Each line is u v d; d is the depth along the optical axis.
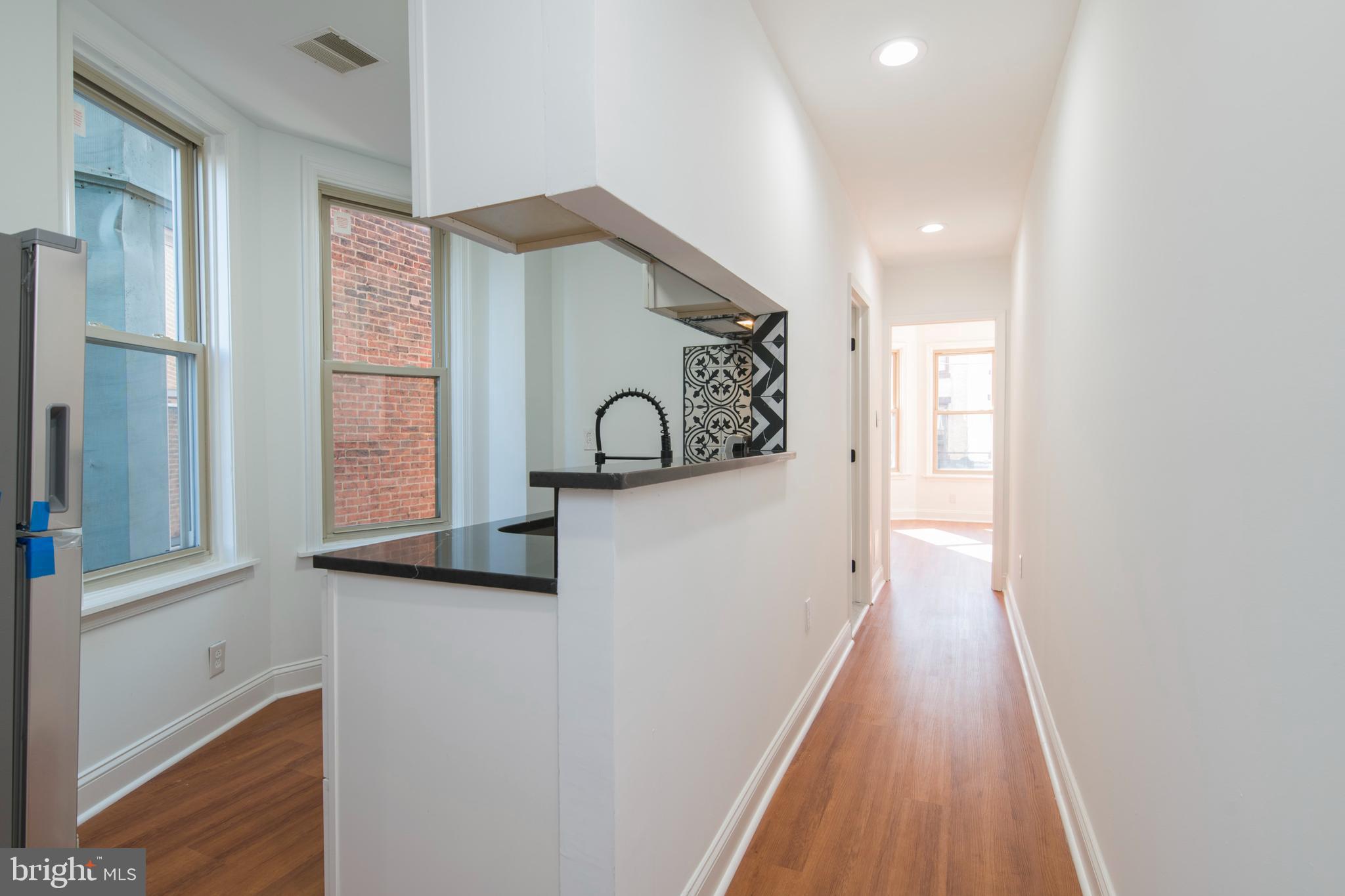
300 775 2.35
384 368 3.41
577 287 4.16
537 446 3.93
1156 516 1.25
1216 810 0.96
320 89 2.60
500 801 1.38
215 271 2.74
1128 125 1.48
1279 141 0.79
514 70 1.28
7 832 1.31
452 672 1.43
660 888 1.44
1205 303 1.02
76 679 1.39
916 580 5.32
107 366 2.33
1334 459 0.66
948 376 8.64
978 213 3.90
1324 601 0.68
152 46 2.29
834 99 2.58
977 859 1.88
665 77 1.46
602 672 1.24
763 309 2.39
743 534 1.99
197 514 2.71
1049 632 2.56
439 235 3.67
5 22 1.76
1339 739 0.65
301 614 3.10
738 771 1.93
